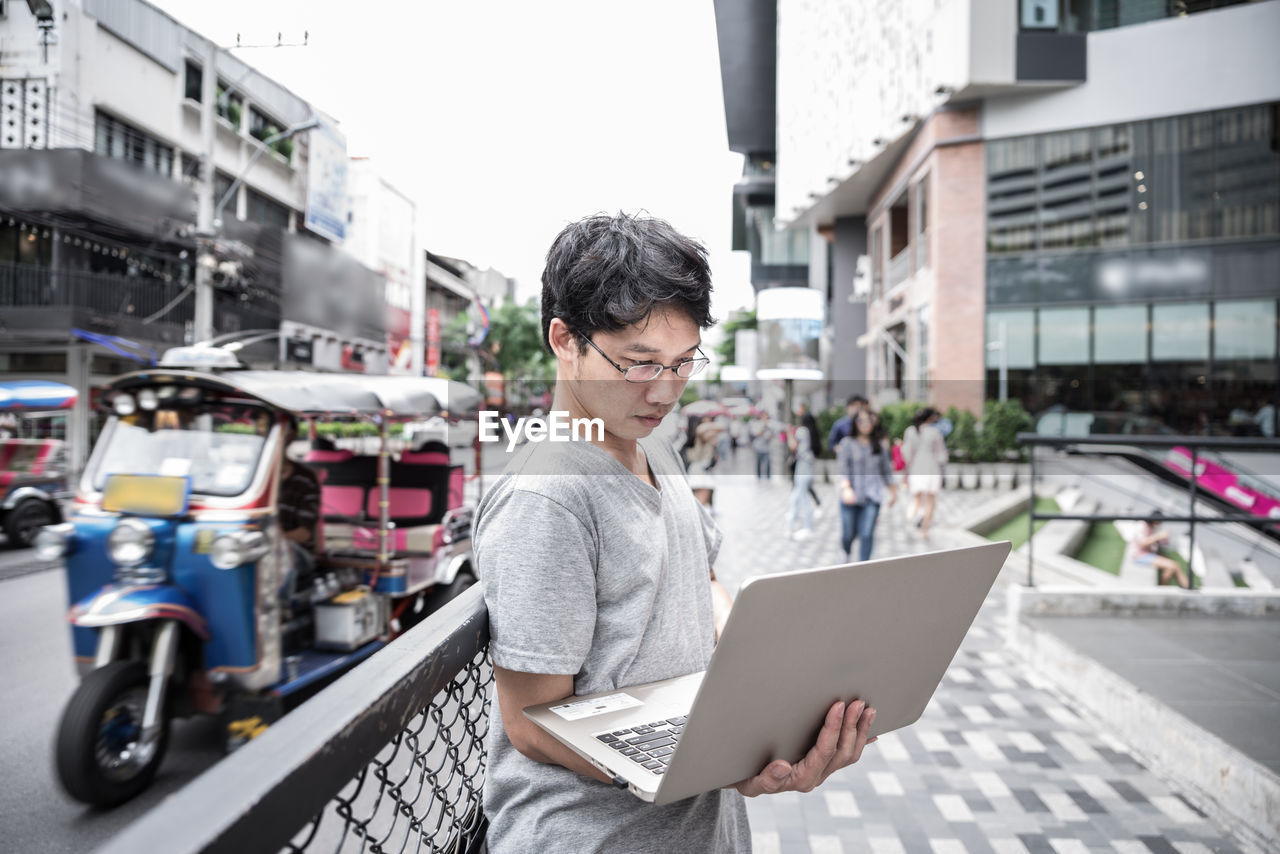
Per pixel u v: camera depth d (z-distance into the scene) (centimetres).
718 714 73
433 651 83
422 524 541
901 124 1902
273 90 1800
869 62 2066
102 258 1602
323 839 242
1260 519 499
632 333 91
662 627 100
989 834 277
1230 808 281
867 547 682
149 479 344
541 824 93
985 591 98
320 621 415
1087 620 478
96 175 1402
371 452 567
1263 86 1600
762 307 2642
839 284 2770
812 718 85
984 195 1816
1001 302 1812
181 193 1583
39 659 507
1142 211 1705
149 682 331
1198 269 1678
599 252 93
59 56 1370
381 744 68
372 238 1540
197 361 410
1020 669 459
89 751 300
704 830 96
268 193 1816
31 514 877
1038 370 1794
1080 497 1099
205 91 1248
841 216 2767
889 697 93
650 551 96
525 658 86
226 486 360
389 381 493
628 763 79
